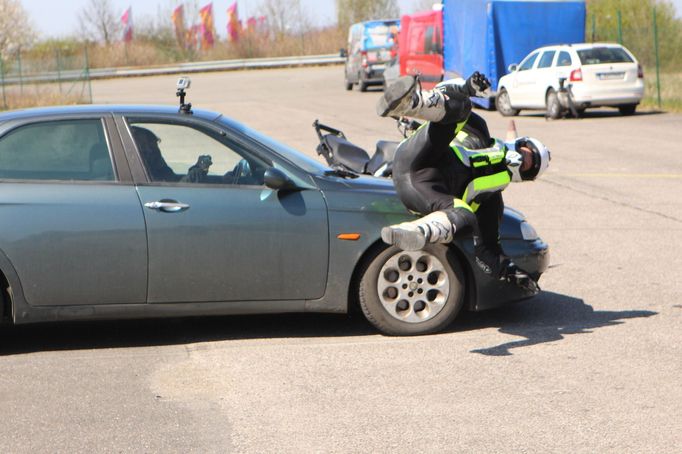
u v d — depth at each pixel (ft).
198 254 21.42
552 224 37.63
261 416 17.47
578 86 81.20
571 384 18.99
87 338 23.21
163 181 21.59
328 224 21.81
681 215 38.96
